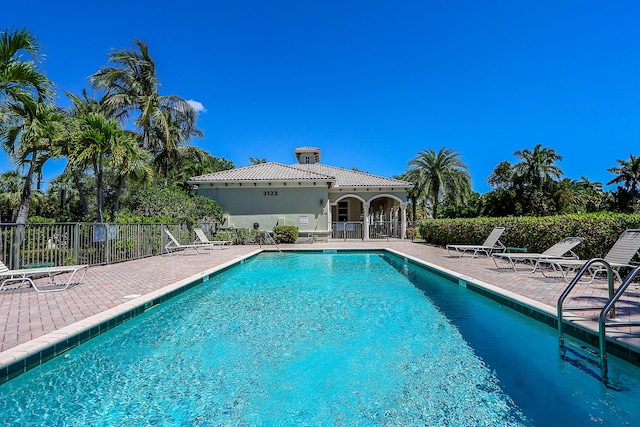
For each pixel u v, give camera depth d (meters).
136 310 5.83
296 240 21.91
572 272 9.08
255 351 4.74
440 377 3.93
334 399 3.48
